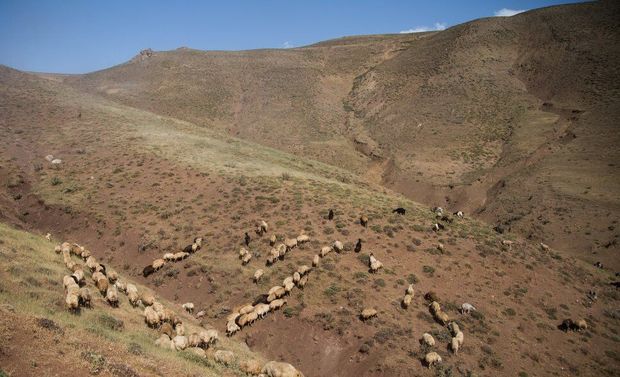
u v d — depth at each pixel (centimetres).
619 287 3991
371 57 17662
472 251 3959
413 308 3077
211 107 13762
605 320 3381
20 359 1305
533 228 6638
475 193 8431
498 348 2784
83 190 5216
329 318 2911
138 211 4716
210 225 4412
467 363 2588
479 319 3036
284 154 8838
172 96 14100
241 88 15400
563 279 3875
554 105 11038
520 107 11319
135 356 1638
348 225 4238
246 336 2886
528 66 13200
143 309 2555
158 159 6141
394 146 10769
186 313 3053
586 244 5966
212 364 1956
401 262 3656
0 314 1531
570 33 13538
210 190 5234
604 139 8650
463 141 10319
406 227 4288
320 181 5956
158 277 3662
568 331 3122
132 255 4056
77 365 1377
